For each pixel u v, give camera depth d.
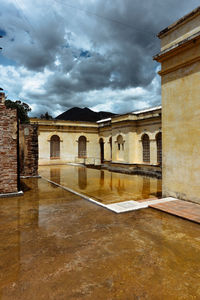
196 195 5.94
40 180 11.77
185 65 6.28
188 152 6.20
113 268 2.84
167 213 5.24
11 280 2.59
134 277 2.63
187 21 6.21
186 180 6.26
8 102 28.25
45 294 2.33
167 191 6.98
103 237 3.85
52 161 22.08
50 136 21.95
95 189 9.59
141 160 16.80
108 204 6.30
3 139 7.48
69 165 21.64
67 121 22.84
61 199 7.05
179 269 2.81
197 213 5.03
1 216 5.18
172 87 6.77
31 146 12.98
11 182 7.64
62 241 3.70
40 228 4.34
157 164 14.91
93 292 2.36
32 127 13.07
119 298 2.26
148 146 16.39
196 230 4.16
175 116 6.65
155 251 3.31
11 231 4.19
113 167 18.98
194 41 5.87
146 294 2.32
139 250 3.35
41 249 3.40
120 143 18.56
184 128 6.34
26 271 2.79
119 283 2.52
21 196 7.52
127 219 4.85
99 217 5.03
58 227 4.39
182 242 3.63
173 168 6.73
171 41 6.79
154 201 6.36
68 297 2.28
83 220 4.82
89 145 24.16
